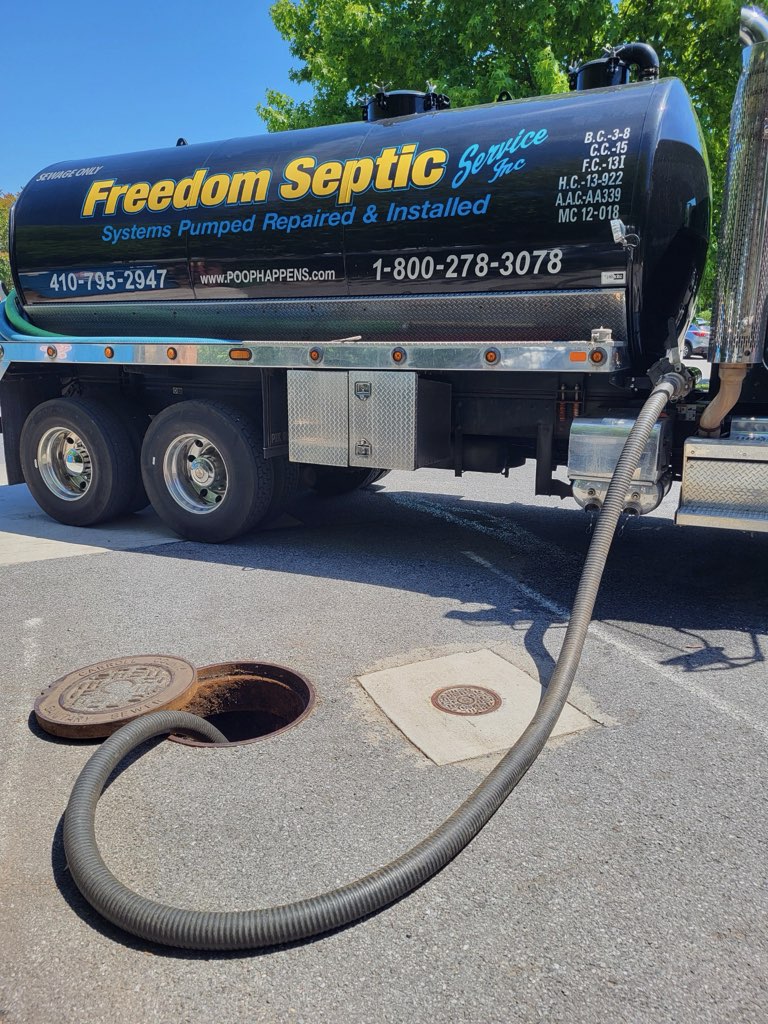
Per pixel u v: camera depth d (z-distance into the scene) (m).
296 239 5.67
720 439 4.57
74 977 2.14
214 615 4.78
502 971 2.13
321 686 3.79
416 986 2.08
